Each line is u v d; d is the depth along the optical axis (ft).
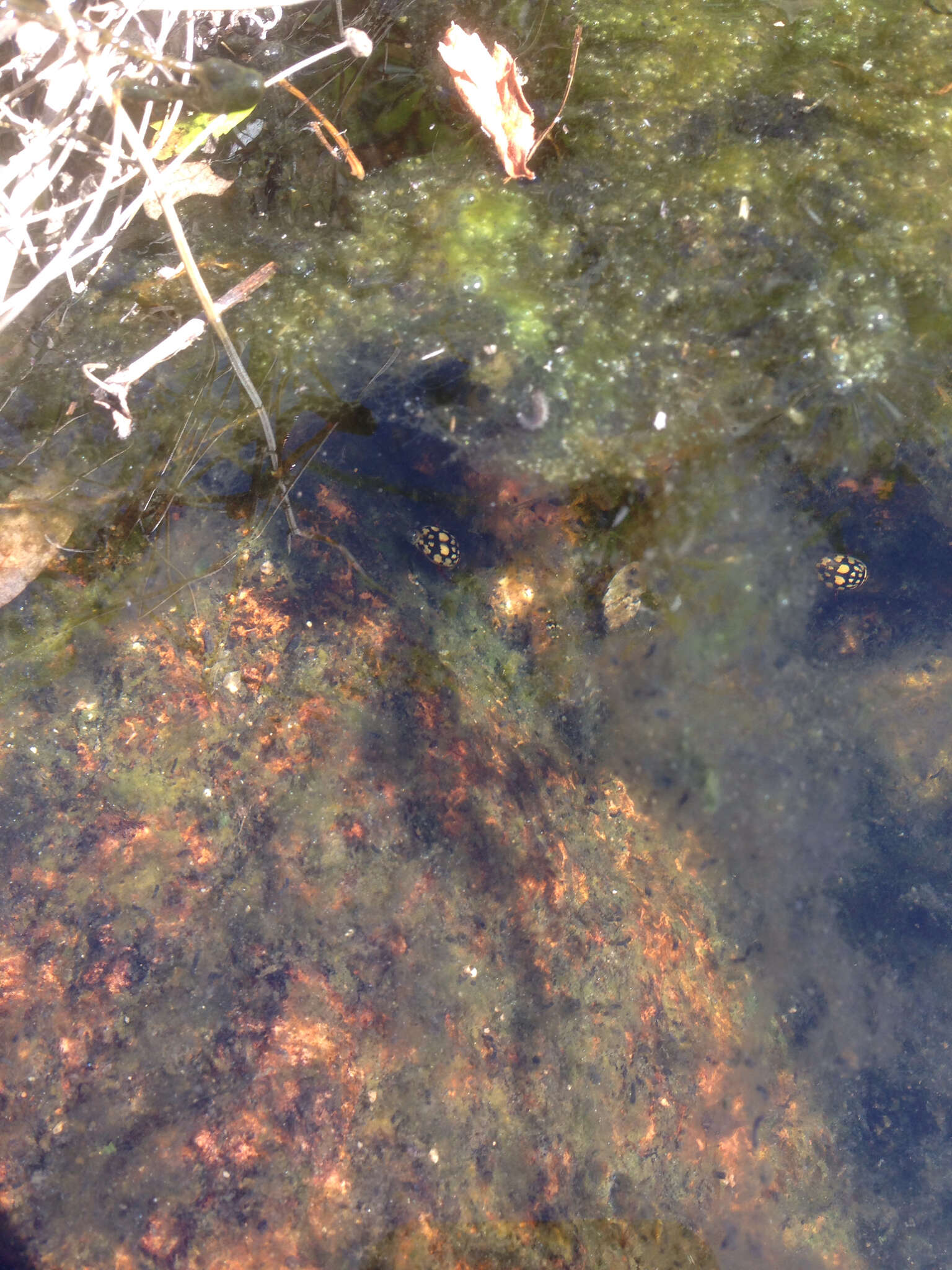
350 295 0.97
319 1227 0.69
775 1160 0.85
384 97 1.00
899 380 0.97
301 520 0.88
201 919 0.74
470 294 0.97
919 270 0.97
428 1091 0.72
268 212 0.99
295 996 0.73
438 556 0.90
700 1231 0.79
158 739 0.78
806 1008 0.92
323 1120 0.70
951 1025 0.94
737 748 0.95
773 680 0.96
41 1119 0.69
